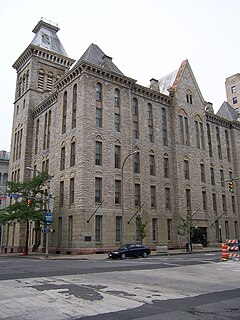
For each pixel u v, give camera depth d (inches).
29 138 1967.3
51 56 2154.3
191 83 2049.7
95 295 398.0
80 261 1016.9
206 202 1923.0
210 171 2036.2
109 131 1523.1
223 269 719.7
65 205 1455.5
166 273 639.8
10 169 2140.7
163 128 1838.1
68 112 1569.9
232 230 2075.5
